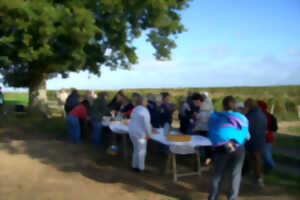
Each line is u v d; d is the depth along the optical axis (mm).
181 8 13250
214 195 3738
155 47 13859
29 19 8859
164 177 5426
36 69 12930
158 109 7215
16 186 4586
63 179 5090
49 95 34125
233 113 3668
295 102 16562
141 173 5656
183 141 5070
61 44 10258
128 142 8836
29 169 5605
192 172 5715
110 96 20312
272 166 5590
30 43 9805
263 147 4824
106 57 13867
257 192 4637
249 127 4770
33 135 9742
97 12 11219
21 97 35969
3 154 6637
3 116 14141
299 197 4391
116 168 5988
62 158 6641
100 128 8195
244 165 5422
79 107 8703
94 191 4508
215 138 3613
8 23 8953
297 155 6742
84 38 9680
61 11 9492
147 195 4426
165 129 6574
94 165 6188
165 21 12273
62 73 14109
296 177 5324
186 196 4445
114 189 4645
